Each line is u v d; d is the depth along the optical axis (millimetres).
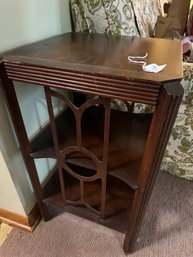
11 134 734
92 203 855
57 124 854
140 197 652
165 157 1137
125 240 834
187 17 1610
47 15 801
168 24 1361
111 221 813
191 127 985
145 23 1312
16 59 553
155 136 510
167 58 572
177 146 1056
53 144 771
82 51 631
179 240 924
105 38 815
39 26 766
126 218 819
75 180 947
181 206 1066
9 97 615
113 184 937
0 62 566
